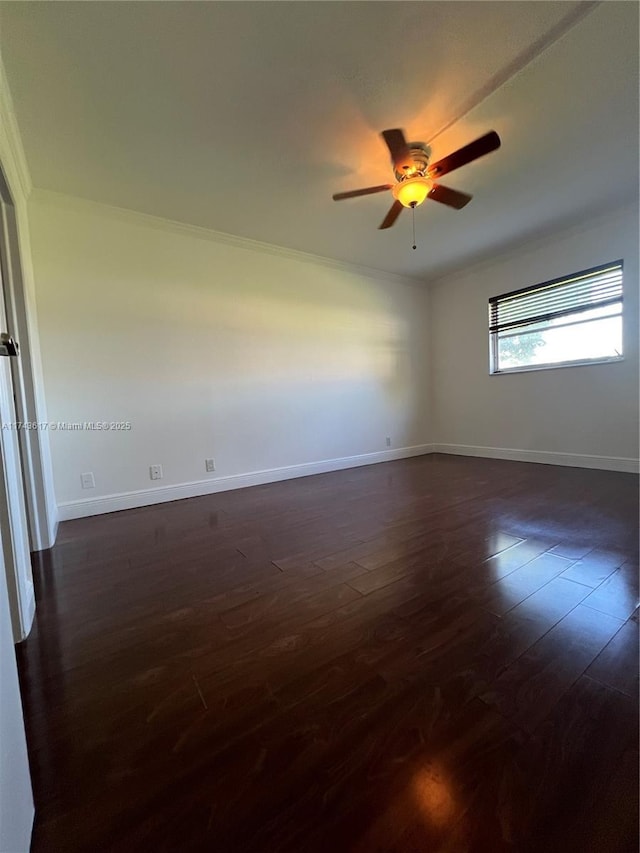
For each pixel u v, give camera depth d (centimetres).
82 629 138
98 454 285
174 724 95
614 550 188
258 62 167
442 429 518
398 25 154
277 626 136
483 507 266
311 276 404
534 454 418
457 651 119
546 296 397
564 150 236
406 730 91
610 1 148
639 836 67
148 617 144
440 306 505
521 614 137
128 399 297
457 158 197
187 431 326
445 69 174
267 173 247
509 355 439
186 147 220
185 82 175
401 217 317
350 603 149
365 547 204
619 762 81
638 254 326
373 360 460
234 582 170
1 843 56
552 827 69
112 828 72
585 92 189
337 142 219
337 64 169
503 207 310
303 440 400
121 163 232
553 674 108
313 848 68
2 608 69
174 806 76
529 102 195
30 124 196
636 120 210
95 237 282
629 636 123
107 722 97
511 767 81
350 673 111
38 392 226
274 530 237
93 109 189
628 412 345
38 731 94
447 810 73
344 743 88
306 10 146
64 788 79
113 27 149
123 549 214
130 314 297
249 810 74
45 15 143
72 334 274
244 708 100
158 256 310
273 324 376
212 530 241
